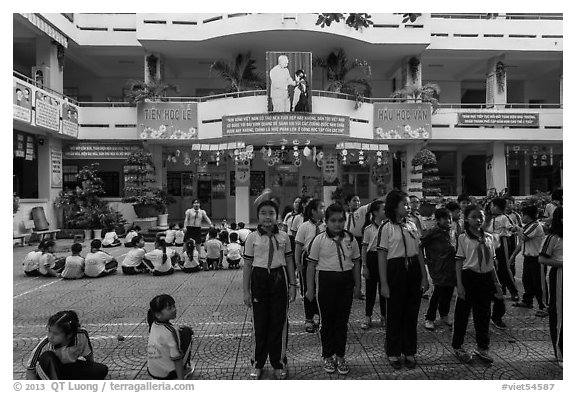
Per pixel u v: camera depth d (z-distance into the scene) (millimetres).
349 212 5629
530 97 20406
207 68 18047
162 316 3309
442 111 16234
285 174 18375
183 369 3361
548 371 3555
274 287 3480
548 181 19656
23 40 14477
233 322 4887
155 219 14797
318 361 3801
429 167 15719
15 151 12797
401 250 3664
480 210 3754
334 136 13703
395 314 3652
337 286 3506
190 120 14414
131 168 14273
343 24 14203
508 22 16328
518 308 5281
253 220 17797
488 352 3945
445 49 16219
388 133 15000
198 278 7410
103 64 17859
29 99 11898
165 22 14664
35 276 7637
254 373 3486
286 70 13172
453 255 4531
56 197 14430
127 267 7750
